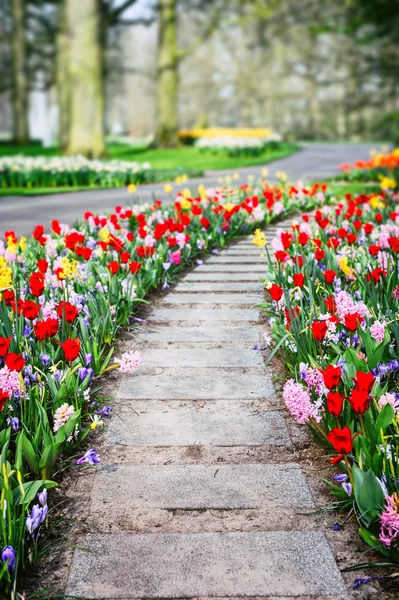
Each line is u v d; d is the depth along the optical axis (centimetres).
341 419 334
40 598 240
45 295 501
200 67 7650
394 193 1420
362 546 272
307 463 342
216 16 3622
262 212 1034
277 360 487
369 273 514
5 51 5703
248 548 272
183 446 360
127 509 301
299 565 261
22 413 336
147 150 3656
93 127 2652
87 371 385
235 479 327
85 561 264
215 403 414
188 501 307
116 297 531
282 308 503
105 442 365
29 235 965
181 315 595
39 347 406
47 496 312
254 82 6994
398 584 249
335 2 3438
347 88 6950
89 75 2614
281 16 4381
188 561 263
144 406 410
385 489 263
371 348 377
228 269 763
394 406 305
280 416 396
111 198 1459
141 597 243
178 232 800
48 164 1852
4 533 248
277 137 4188
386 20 3139
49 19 4644
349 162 2836
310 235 764
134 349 508
